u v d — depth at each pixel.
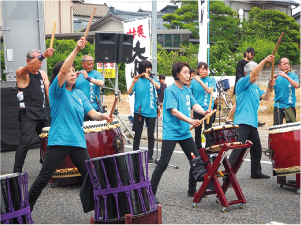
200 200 4.17
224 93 10.02
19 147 5.17
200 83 6.64
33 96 5.34
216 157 4.16
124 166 3.03
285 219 3.77
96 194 3.05
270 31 30.67
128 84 9.78
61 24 31.34
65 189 5.02
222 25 29.77
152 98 6.50
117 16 32.19
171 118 4.23
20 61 8.15
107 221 3.03
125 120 12.86
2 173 5.97
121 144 5.06
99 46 7.43
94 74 6.77
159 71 24.12
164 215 3.93
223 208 4.00
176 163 6.50
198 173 4.14
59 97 3.43
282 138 4.71
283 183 4.91
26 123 5.26
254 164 5.42
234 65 24.45
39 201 4.51
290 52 29.72
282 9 38.97
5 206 2.73
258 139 5.32
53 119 3.46
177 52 26.50
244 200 4.12
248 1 36.59
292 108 6.83
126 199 3.02
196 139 6.92
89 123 4.92
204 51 8.80
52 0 30.45
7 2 8.03
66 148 3.44
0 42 24.22
